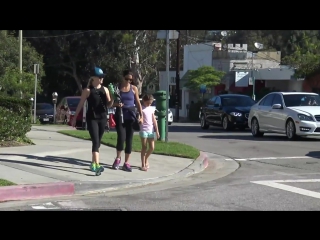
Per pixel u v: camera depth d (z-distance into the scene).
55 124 29.30
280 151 16.11
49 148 14.18
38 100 54.72
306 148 16.75
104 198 9.56
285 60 46.44
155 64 54.75
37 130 20.64
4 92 30.77
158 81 56.47
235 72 45.56
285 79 42.03
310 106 19.50
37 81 34.09
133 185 10.69
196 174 12.28
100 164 12.24
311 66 39.25
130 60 50.09
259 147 17.14
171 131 25.03
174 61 64.81
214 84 45.09
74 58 50.34
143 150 11.89
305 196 9.69
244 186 10.69
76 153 13.37
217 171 12.76
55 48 50.38
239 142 18.72
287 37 66.75
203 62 50.59
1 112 14.52
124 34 49.16
